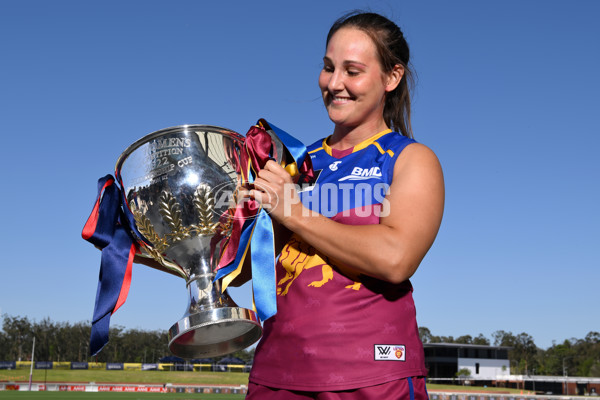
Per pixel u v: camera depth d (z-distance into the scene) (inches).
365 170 52.0
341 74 53.6
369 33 53.4
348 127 56.2
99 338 51.6
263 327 52.5
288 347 48.2
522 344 3873.0
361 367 45.5
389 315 47.3
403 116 59.8
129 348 3599.9
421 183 48.3
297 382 46.9
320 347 46.4
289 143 51.1
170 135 51.5
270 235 48.9
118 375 2593.5
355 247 44.7
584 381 2743.6
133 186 51.4
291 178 48.4
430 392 1983.3
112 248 53.4
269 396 49.0
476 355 2849.4
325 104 56.4
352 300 47.1
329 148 58.2
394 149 51.9
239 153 52.5
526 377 2775.6
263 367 50.1
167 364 2935.5
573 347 3863.2
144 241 53.7
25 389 1914.4
